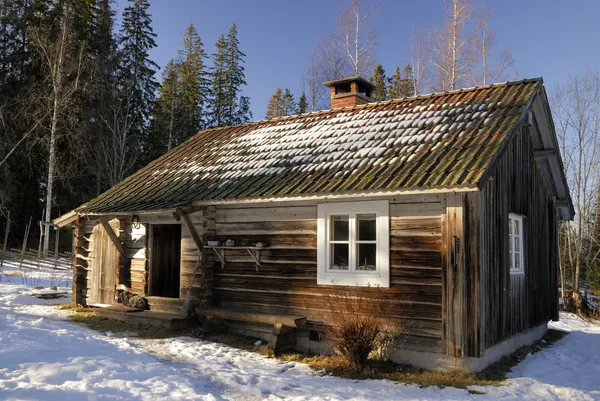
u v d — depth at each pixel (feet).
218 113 155.12
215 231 35.91
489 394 22.67
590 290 89.10
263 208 33.78
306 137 39.83
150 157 127.95
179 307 37.70
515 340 32.07
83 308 43.37
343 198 29.50
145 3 129.29
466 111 33.58
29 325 31.73
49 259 81.82
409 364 27.12
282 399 21.40
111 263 42.91
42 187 104.32
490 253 27.50
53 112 97.14
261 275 33.53
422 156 29.07
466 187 24.29
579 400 22.86
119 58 119.34
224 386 23.08
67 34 99.25
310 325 30.89
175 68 145.07
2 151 94.38
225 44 159.33
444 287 26.08
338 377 25.34
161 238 42.91
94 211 40.27
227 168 39.42
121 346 28.73
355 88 48.37
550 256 41.11
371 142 34.06
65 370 21.88
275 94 176.14
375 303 28.27
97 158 108.37
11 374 20.80
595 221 84.84
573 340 37.86
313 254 31.32
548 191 41.16
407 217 27.78
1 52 104.88
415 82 97.91
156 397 19.97
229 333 34.73
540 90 34.01
